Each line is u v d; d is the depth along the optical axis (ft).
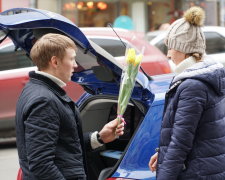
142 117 25.45
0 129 60.13
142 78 25.71
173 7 137.18
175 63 23.22
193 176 21.54
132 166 24.57
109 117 30.01
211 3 128.26
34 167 20.13
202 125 21.80
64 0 121.90
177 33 22.79
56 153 20.98
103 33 62.28
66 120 21.17
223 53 75.15
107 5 133.28
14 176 49.21
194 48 22.65
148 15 139.13
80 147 21.94
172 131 21.85
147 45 64.39
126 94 23.13
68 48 21.59
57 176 20.30
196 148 21.71
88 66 25.96
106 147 28.94
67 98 21.74
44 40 21.59
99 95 28.53
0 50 59.62
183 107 21.43
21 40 25.48
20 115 21.11
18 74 59.72
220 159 21.84
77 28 23.21
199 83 21.57
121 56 61.31
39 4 115.96
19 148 21.33
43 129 20.33
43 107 20.51
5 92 59.47
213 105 21.88
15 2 115.55
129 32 64.39
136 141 24.88
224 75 22.45
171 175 21.35
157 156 22.53
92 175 28.25
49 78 21.42
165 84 28.63
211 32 75.66
